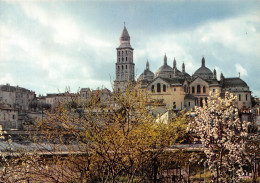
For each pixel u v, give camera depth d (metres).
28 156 17.16
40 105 174.25
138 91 19.00
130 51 165.12
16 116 104.12
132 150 17.59
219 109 25.34
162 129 18.72
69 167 17.98
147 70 157.88
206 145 25.50
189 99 112.62
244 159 25.84
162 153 19.66
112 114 17.95
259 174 30.64
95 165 18.58
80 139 17.67
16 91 172.00
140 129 17.62
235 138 25.58
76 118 17.80
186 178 24.88
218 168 24.59
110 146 17.39
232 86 129.88
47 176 16.52
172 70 137.88
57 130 18.09
